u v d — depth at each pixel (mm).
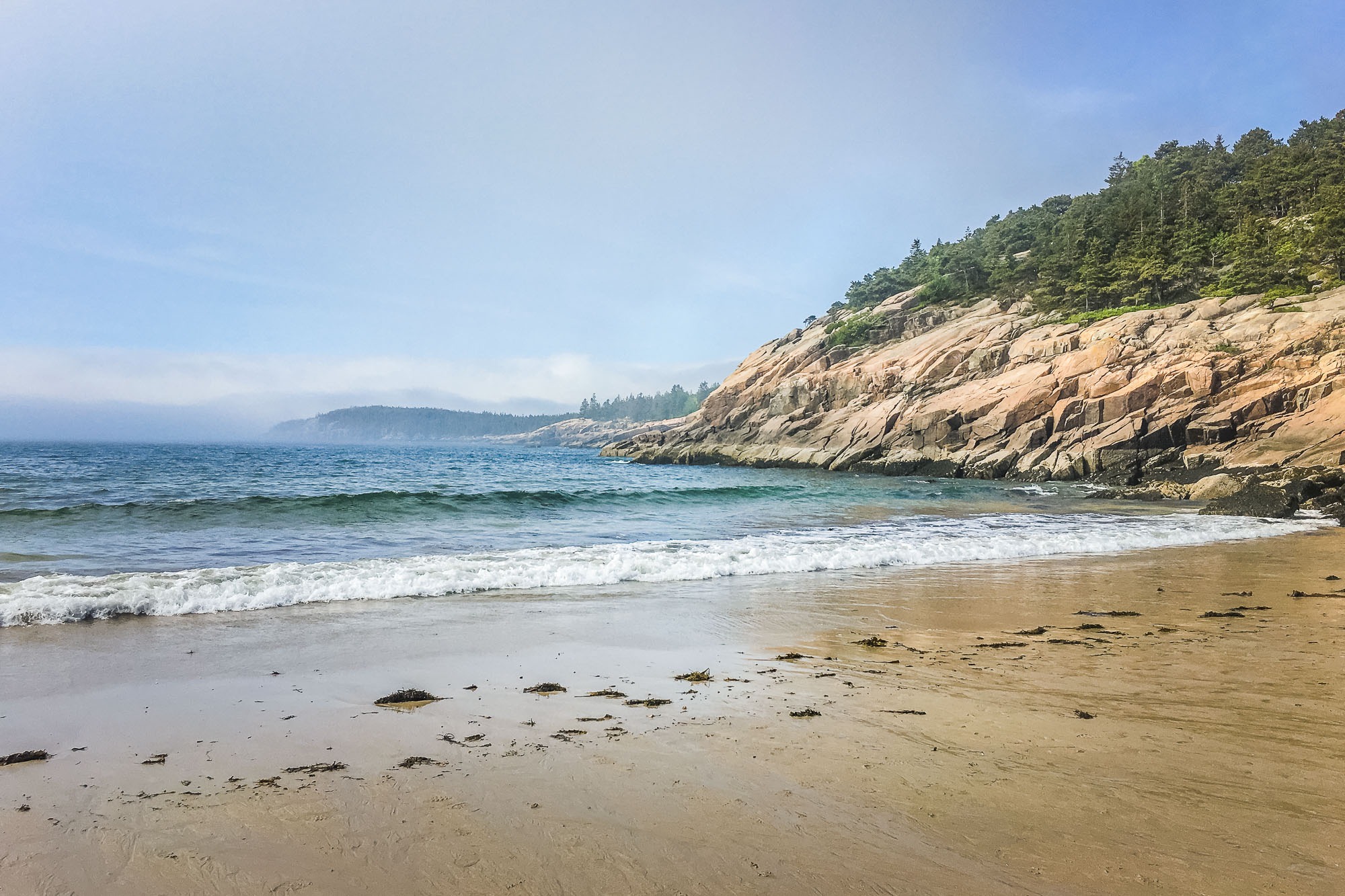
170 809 4242
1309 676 7500
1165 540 20578
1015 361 65875
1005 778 4719
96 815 4156
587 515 25938
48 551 15648
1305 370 45094
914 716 6090
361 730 5676
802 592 12508
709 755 5152
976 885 3379
